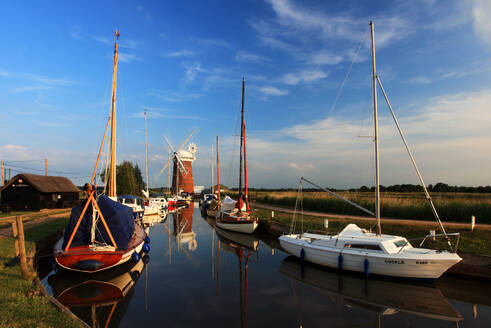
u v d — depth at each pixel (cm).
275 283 1455
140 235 1970
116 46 2714
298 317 1062
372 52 1698
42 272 1507
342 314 1093
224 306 1159
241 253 2134
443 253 1350
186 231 3212
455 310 1123
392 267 1375
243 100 3169
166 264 1831
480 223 2084
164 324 996
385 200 2750
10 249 1500
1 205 3462
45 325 762
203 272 1652
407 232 1945
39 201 3562
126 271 1568
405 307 1155
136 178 7631
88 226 1461
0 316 785
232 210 3088
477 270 1371
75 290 1312
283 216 3027
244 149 3070
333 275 1532
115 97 2706
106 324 992
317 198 3534
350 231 1664
